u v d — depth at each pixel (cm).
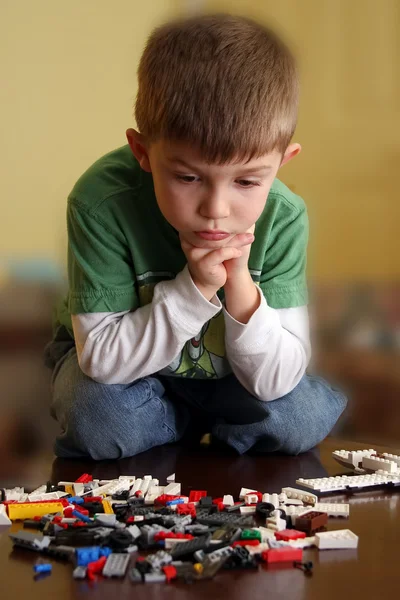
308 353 127
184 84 108
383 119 187
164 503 107
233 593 90
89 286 123
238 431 128
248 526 100
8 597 90
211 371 128
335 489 112
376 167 188
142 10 193
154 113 110
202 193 109
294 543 98
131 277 125
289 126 112
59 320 144
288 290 126
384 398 162
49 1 179
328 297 190
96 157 189
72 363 131
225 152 106
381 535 101
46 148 181
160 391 132
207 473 121
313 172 197
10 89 175
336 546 98
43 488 113
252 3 199
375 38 188
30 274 175
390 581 92
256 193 110
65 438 127
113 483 113
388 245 188
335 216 195
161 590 91
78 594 90
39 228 181
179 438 135
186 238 115
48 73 180
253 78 109
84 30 185
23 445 137
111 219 123
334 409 131
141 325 120
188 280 117
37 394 159
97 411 125
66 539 98
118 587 91
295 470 122
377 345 176
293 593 90
